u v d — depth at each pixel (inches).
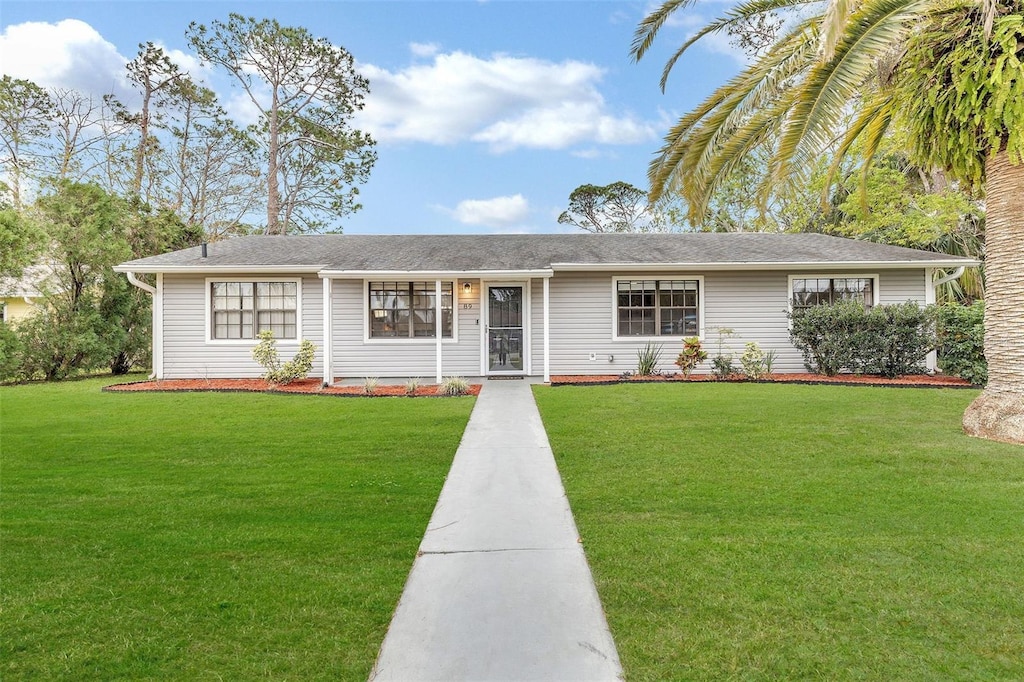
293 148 961.5
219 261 476.7
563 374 500.1
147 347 592.1
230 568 123.0
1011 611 100.8
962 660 86.8
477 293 500.7
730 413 302.8
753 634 94.9
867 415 293.9
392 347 497.0
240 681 84.0
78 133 928.3
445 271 446.0
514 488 182.1
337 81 932.6
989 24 200.8
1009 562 120.6
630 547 132.4
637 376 474.3
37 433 266.5
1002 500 161.2
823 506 158.2
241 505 165.5
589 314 501.0
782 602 105.3
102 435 261.9
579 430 265.9
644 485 180.4
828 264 466.3
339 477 195.3
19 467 207.2
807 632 95.3
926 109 238.4
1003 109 211.5
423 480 191.9
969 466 196.5
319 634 97.0
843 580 113.5
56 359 506.3
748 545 132.0
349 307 495.2
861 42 208.1
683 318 502.9
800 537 136.4
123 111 930.1
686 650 90.8
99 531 144.7
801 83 251.0
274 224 926.4
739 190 949.2
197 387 426.9
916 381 422.6
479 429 274.8
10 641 95.0
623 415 302.4
